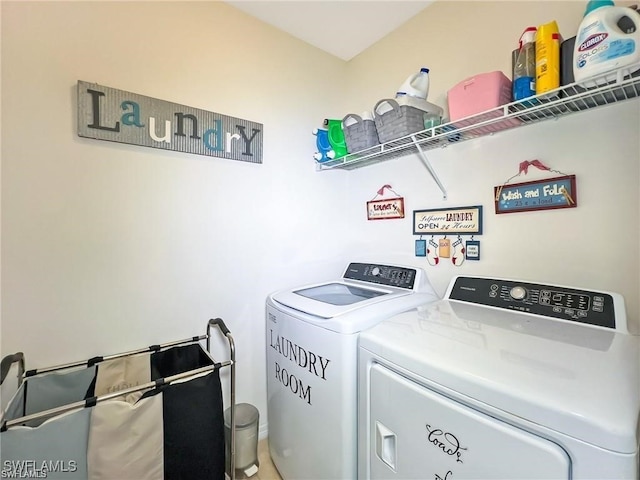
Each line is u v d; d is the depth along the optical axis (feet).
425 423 2.73
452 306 4.32
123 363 4.58
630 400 2.00
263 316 6.07
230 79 5.57
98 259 4.41
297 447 4.50
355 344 3.63
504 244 4.68
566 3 4.06
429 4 5.63
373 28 6.26
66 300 4.19
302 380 4.32
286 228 6.39
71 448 3.21
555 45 3.45
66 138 4.13
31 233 3.95
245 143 5.72
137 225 4.71
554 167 4.16
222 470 4.20
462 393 2.45
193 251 5.24
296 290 5.64
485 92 3.98
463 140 5.15
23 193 3.89
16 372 3.91
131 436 3.47
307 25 6.15
